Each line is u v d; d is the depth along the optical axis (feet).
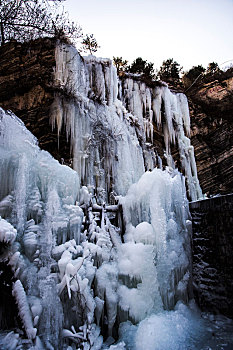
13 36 26.96
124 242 17.56
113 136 26.45
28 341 8.96
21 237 11.54
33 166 13.62
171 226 17.40
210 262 17.10
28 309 9.54
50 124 21.04
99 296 13.37
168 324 13.10
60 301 10.73
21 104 20.92
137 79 35.78
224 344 11.90
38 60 21.39
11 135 13.35
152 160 32.14
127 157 26.96
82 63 25.14
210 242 17.46
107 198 23.43
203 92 44.21
